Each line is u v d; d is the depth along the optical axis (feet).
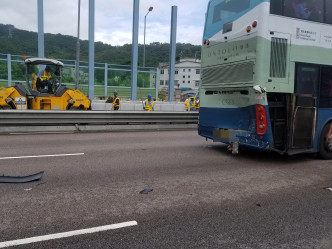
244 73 22.56
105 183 17.11
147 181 17.71
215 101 26.43
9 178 17.42
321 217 13.20
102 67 79.46
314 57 23.16
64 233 11.14
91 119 38.14
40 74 45.47
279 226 12.25
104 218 12.49
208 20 27.30
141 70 85.15
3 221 11.99
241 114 23.67
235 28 23.48
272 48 21.35
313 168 21.99
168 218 12.69
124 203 14.17
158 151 26.84
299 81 22.63
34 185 16.46
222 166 22.03
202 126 28.45
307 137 23.39
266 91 21.38
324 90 24.04
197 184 17.42
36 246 10.23
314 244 10.91
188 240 10.93
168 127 43.16
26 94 43.70
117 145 29.09
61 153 24.75
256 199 15.21
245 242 10.91
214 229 11.83
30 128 35.32
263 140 21.93
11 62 71.10
